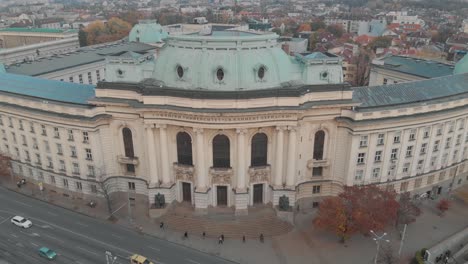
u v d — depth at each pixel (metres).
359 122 89.19
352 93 91.12
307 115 89.88
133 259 78.88
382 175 97.56
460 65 119.88
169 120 88.38
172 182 96.44
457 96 101.31
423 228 93.44
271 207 96.31
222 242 87.81
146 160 96.38
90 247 85.75
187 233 90.12
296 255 84.25
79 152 98.38
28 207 100.12
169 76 88.25
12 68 138.00
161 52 92.56
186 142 92.12
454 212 100.12
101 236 89.44
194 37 86.38
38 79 109.44
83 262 81.12
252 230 90.81
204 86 85.56
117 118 94.44
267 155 93.00
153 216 95.38
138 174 99.38
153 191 96.19
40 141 102.94
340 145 94.44
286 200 93.38
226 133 89.00
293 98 85.25
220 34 94.56
